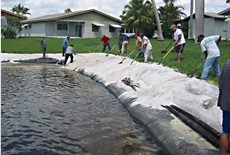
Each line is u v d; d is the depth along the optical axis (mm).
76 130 5227
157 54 12828
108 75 10039
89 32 34844
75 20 33438
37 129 5215
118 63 11445
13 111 6230
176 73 7711
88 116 6055
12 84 9227
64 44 16047
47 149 4422
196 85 5719
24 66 14133
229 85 3314
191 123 4629
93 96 7836
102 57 13922
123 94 7469
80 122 5664
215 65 7316
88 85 9406
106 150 4434
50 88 8734
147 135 5059
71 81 10086
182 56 11500
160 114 5395
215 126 4488
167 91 6395
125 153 4340
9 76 10859
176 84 6516
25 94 7828
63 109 6496
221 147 3441
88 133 5098
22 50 19141
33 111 6270
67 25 35844
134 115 5973
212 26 27750
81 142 4711
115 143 4695
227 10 22000
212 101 5094
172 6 32719
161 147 4453
